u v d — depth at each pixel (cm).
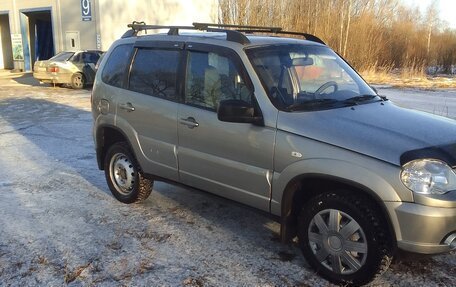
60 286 364
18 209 526
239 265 396
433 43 2756
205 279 373
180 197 564
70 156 770
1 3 2962
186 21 2852
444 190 315
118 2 2447
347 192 348
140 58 508
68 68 1880
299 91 406
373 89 470
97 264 398
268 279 373
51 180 636
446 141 341
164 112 466
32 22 2988
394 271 384
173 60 470
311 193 388
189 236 454
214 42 438
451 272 384
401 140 335
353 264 348
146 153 497
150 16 2623
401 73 2420
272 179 380
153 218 499
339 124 359
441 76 2483
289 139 366
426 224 310
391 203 318
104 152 572
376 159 326
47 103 1438
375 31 2608
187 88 452
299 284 365
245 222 488
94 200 556
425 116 399
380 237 331
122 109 516
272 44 437
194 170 447
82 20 2464
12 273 383
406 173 314
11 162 734
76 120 1125
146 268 391
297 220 395
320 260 370
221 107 383
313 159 351
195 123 436
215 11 2938
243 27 509
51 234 458
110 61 549
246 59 408
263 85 393
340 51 2459
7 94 1691
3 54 3309
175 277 377
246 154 396
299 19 2456
